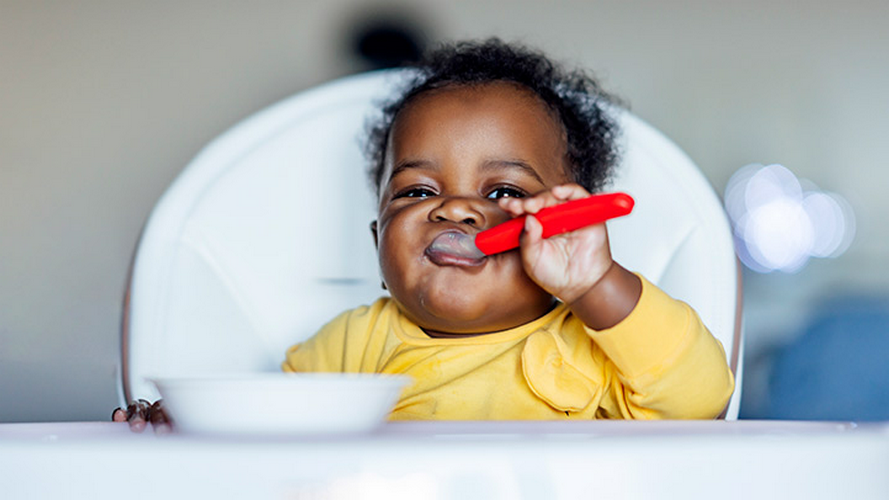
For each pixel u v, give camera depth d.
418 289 0.96
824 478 0.40
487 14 3.05
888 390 2.06
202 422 0.45
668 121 3.17
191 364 1.09
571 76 1.33
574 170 1.14
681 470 0.38
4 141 2.82
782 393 2.20
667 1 3.14
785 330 2.86
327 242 1.22
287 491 0.36
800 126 3.18
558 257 0.81
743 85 3.17
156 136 2.89
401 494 0.36
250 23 2.95
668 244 1.15
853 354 2.15
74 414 2.67
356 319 1.13
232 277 1.17
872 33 3.20
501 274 0.95
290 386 0.44
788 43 3.18
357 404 0.45
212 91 2.93
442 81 1.13
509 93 1.09
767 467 0.39
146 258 1.12
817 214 3.08
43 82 2.85
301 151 1.23
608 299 0.83
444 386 0.96
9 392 2.66
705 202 1.16
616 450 0.38
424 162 1.04
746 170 3.16
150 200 2.87
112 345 2.75
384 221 1.05
